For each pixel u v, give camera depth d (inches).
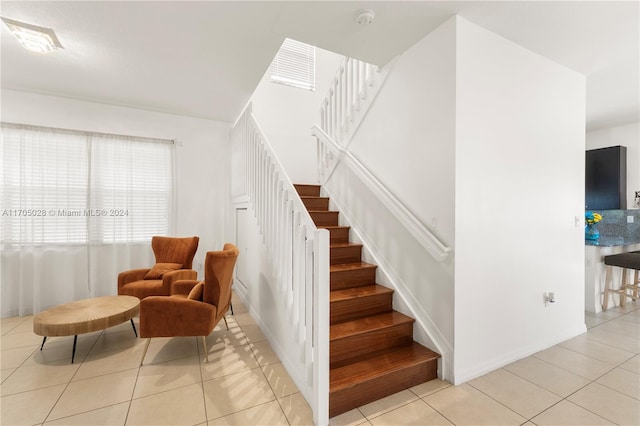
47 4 77.6
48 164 138.0
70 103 142.7
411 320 93.7
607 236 171.9
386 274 106.8
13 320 127.8
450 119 82.7
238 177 162.1
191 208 171.0
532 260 101.0
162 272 136.9
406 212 94.1
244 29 89.1
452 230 82.7
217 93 138.2
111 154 150.4
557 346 106.0
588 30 88.5
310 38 92.9
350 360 82.4
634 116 163.3
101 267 148.6
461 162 82.7
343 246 115.1
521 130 97.3
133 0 76.2
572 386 81.0
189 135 170.4
